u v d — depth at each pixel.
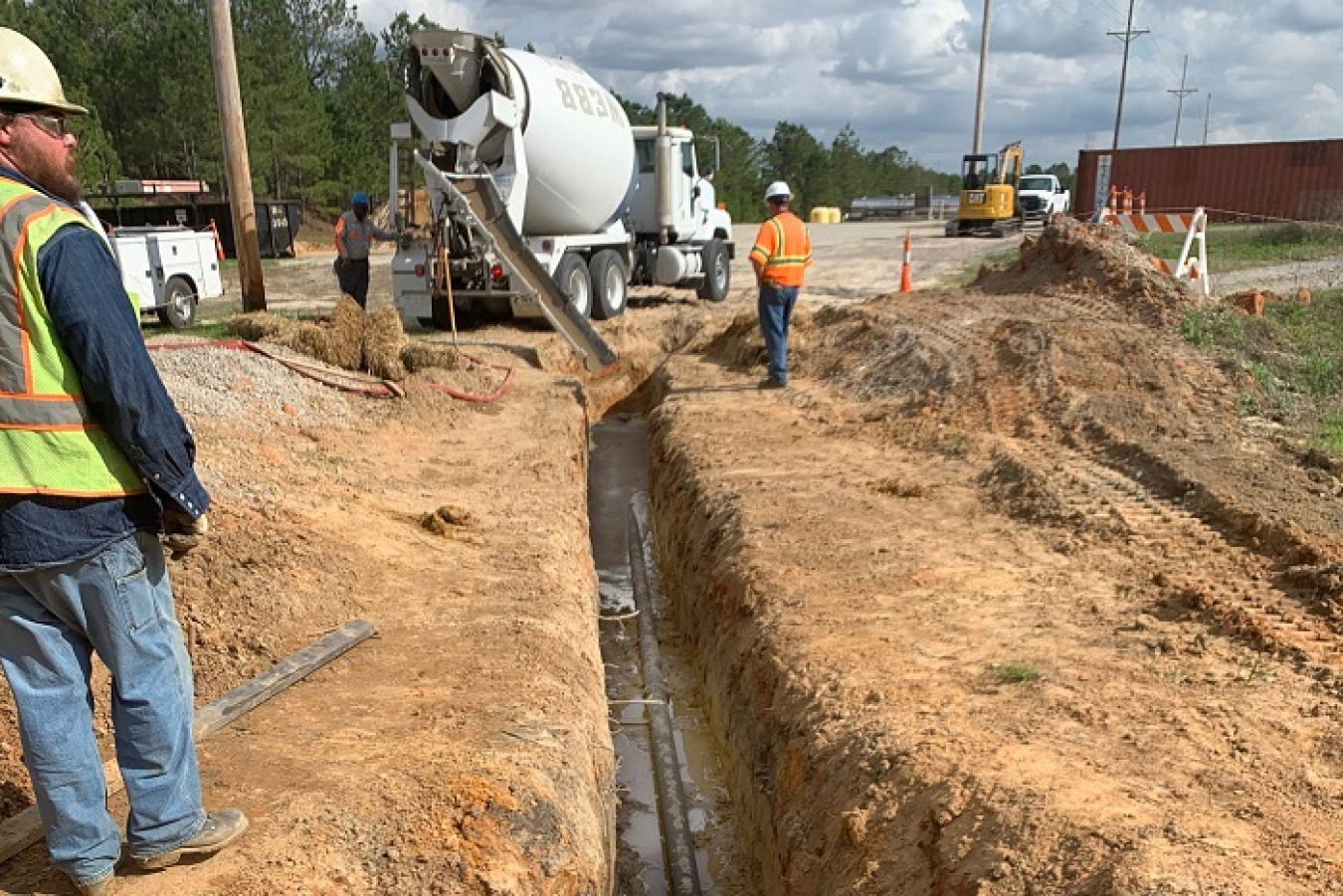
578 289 14.92
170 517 2.87
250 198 13.33
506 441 9.23
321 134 41.53
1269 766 3.69
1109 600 5.29
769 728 5.00
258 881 3.10
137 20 40.69
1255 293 11.52
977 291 13.51
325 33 53.03
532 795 3.83
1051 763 3.82
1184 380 8.86
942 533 6.49
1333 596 4.94
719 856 5.29
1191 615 4.99
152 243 15.64
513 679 4.70
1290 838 3.23
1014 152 34.34
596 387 14.20
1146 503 6.48
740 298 19.88
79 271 2.48
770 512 7.04
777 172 87.31
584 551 7.28
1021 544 6.20
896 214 62.50
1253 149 29.34
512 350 13.30
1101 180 29.95
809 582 5.88
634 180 16.19
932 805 3.75
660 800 5.75
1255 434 7.64
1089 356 9.46
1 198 2.47
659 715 6.54
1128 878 3.06
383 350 10.18
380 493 7.09
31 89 2.53
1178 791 3.56
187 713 3.06
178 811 3.05
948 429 8.68
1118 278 11.77
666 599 8.37
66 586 2.67
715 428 9.61
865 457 8.34
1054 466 7.27
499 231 13.04
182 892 3.01
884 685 4.62
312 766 3.80
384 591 5.62
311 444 7.85
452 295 13.31
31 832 3.26
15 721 3.81
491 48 12.62
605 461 12.10
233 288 22.02
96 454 2.63
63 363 2.56
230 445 6.84
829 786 4.25
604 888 4.01
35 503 2.57
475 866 3.46
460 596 5.67
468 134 12.81
